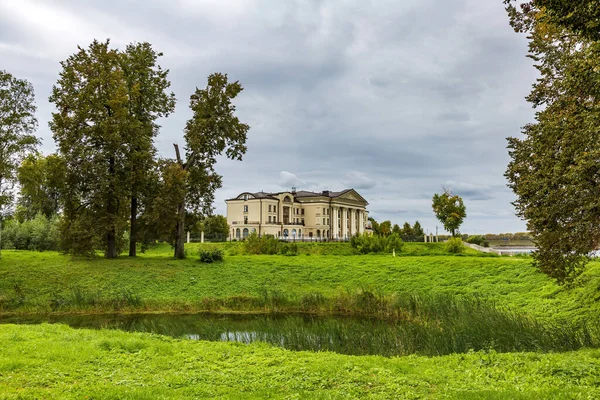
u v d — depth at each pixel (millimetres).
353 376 9953
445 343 15133
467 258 36094
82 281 32062
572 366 9859
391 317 25250
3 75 35625
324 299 28812
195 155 40094
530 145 15820
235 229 96250
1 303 27875
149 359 11883
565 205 13180
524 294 24844
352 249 51938
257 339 17469
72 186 35969
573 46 14711
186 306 28812
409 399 8258
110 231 37812
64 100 35938
